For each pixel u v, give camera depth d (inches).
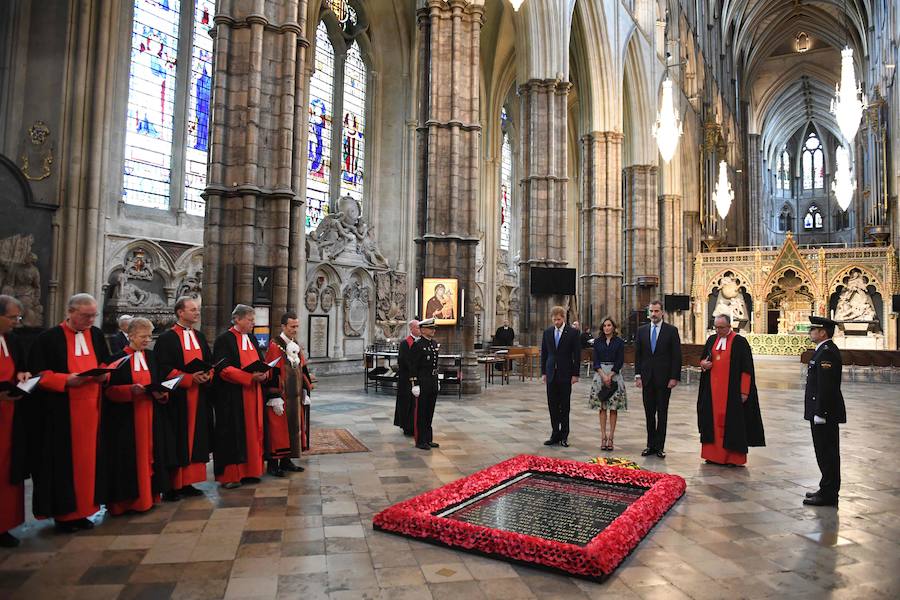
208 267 379.6
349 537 187.6
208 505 219.3
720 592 152.6
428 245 565.6
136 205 582.6
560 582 157.1
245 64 391.9
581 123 989.8
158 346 221.5
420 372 316.2
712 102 1739.7
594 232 967.6
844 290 1194.6
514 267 1215.6
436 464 282.8
